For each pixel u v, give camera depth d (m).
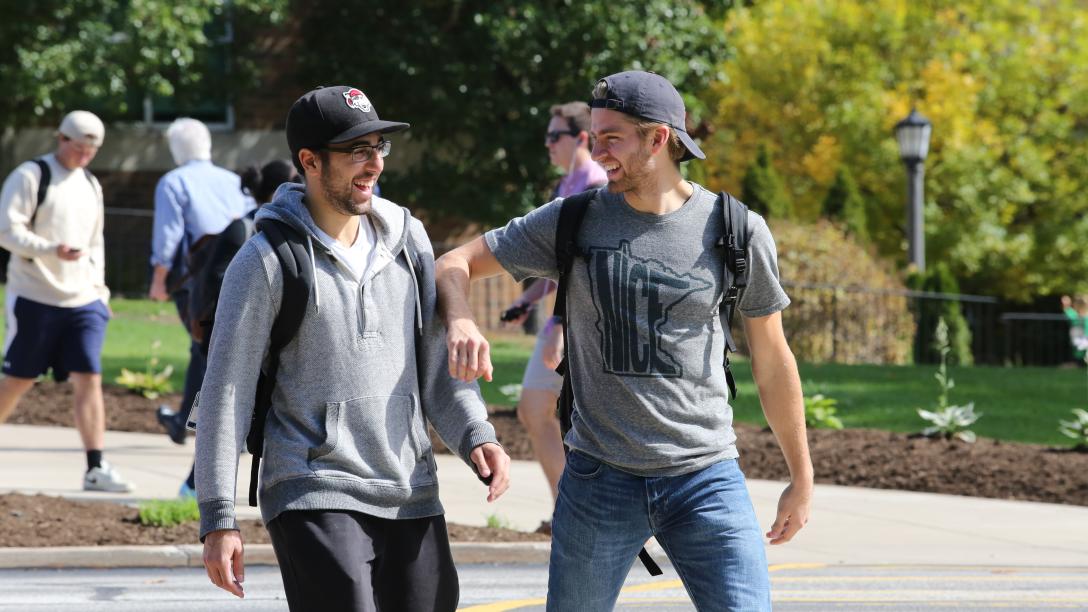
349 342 10.71
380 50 61.28
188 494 24.53
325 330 10.67
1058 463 30.16
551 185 63.69
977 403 41.25
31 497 23.77
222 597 19.30
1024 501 28.22
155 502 23.16
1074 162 85.62
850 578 20.81
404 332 10.98
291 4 64.38
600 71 60.81
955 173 79.88
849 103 79.94
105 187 64.19
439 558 10.95
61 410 35.47
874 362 58.47
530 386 20.20
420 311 11.12
